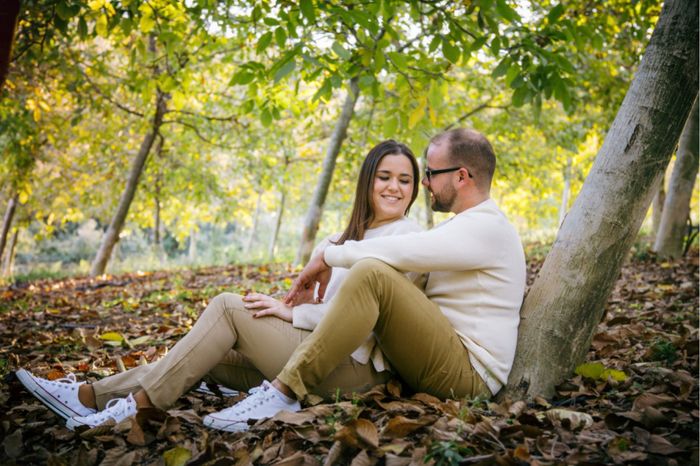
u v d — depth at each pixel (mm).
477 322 2428
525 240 14016
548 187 14047
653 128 2496
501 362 2457
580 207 2633
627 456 1834
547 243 11789
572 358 2602
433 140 2627
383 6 3699
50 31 4477
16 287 10398
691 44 2455
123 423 2256
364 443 1925
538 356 2561
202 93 10203
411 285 2344
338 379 2473
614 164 2555
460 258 2334
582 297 2562
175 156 13555
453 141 2525
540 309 2607
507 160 11094
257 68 3754
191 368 2367
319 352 2260
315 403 2381
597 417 2262
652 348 3096
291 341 2482
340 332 2250
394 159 2740
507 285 2441
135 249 28203
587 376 2615
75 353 3857
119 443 2176
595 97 8086
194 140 12570
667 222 7871
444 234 2348
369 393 2432
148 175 13750
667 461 1816
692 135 7684
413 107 4699
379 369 2500
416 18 3953
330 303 2312
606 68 7922
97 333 4516
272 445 2078
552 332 2564
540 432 2045
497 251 2400
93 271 11648
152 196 14141
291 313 2518
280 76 3367
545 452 1924
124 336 4238
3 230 13930
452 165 2520
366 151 10727
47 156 12547
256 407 2271
